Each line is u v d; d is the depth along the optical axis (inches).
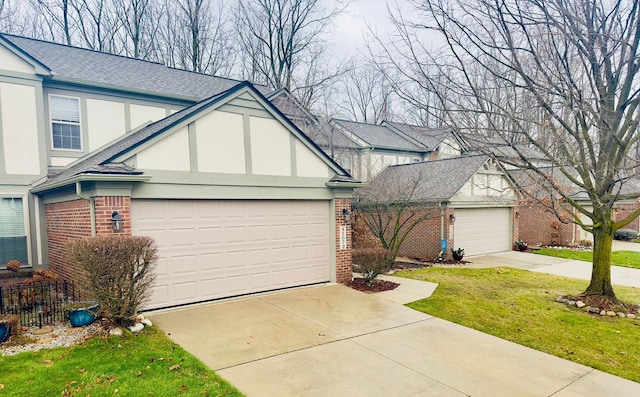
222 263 337.4
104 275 239.3
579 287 409.4
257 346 237.8
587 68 286.4
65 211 339.9
